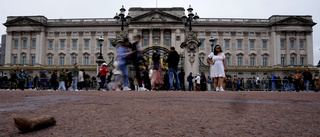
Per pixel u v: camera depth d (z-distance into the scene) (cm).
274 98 557
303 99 535
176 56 1151
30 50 5828
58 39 5962
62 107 344
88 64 5881
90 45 5928
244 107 351
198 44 1568
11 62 5828
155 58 1180
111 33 5925
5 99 511
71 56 5919
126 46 753
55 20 6012
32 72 5700
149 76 1490
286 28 5759
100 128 199
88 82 2183
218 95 655
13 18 6012
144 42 5728
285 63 5778
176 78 1144
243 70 5709
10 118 248
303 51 5794
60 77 1510
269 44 5894
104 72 1512
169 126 208
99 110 312
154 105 374
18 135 171
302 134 175
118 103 403
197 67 1531
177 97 564
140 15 5594
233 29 5925
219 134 177
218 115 271
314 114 280
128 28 5684
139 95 645
